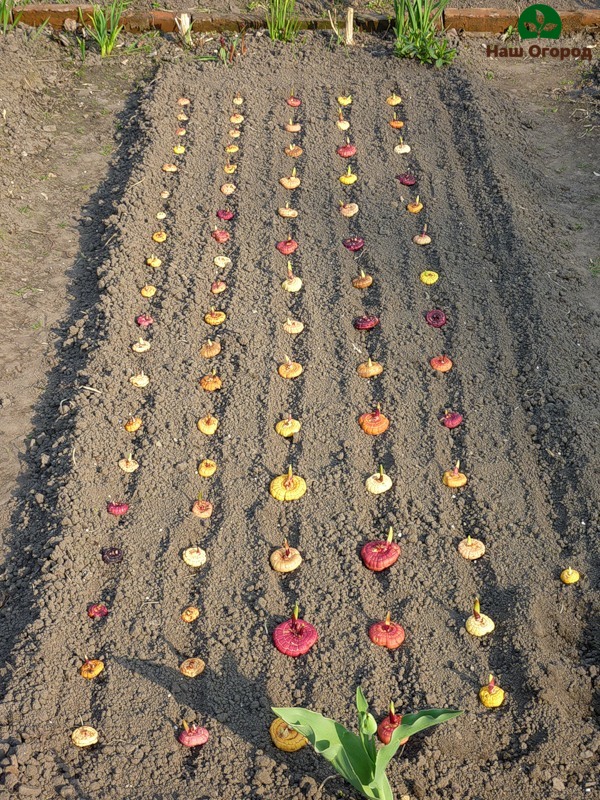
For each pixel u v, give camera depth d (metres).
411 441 1.15
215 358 1.27
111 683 0.88
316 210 1.56
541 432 1.15
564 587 0.97
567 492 1.07
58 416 1.19
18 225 1.54
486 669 0.91
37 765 0.81
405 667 0.91
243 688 0.89
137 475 1.11
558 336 1.28
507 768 0.82
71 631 0.93
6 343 1.31
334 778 0.81
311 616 0.95
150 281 1.41
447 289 1.38
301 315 1.35
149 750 0.83
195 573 1.00
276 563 1.00
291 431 1.16
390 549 1.00
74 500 1.05
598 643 0.93
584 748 0.84
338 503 1.07
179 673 0.90
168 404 1.20
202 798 0.79
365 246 1.47
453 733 0.85
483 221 1.52
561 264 1.42
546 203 1.58
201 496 1.06
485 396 1.21
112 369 1.24
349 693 0.88
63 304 1.38
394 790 0.80
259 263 1.45
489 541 1.03
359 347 1.29
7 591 0.98
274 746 0.84
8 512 1.08
